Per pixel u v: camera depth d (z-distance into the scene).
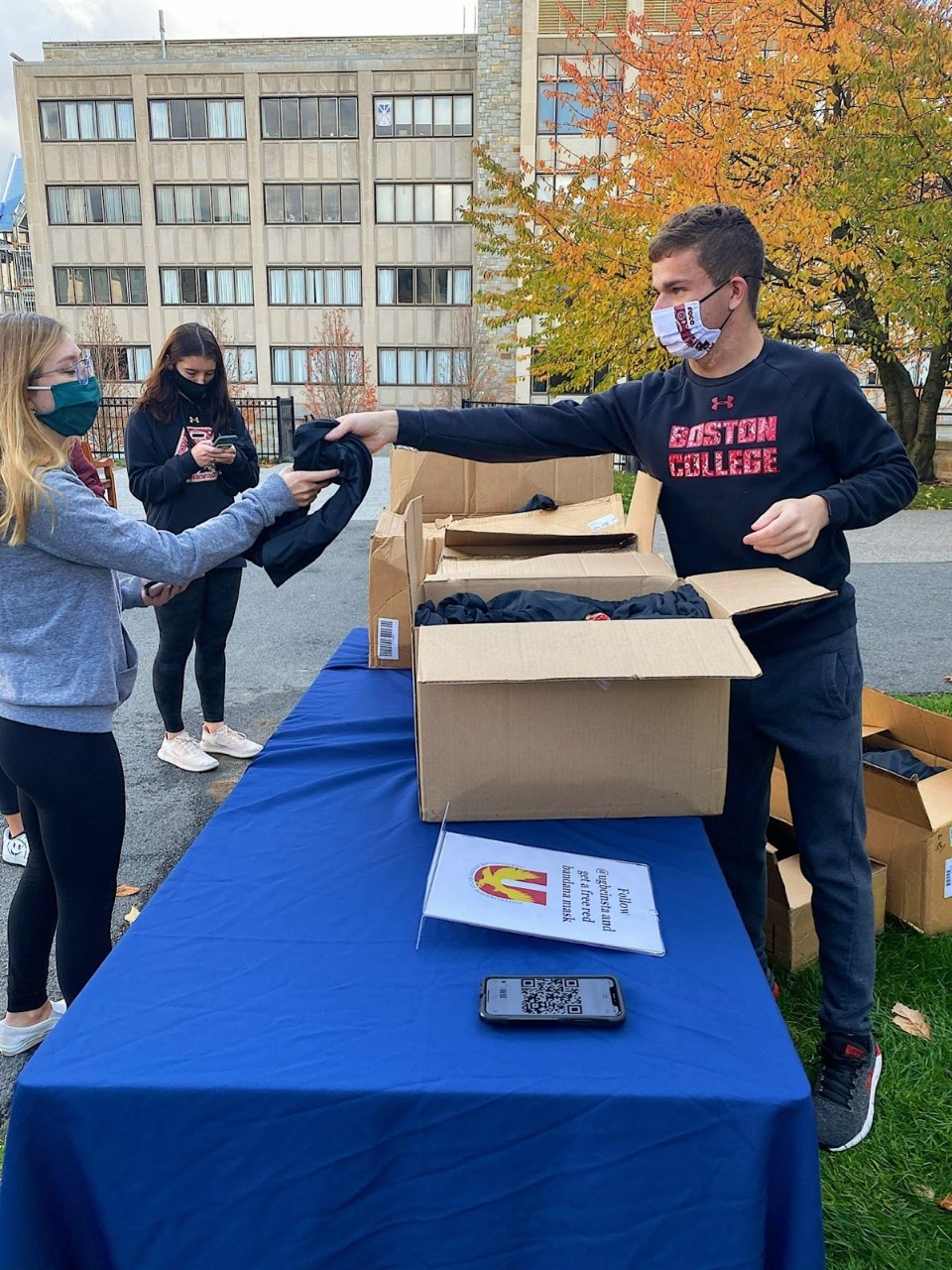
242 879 1.26
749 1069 0.90
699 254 1.52
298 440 1.62
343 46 26.16
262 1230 0.91
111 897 1.78
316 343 27.34
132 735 3.90
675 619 1.32
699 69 8.00
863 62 7.26
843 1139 1.63
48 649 1.59
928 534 8.88
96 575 1.61
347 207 26.31
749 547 1.67
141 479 3.01
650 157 8.24
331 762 1.69
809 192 7.70
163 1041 0.94
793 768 1.67
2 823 3.07
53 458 1.50
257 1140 0.88
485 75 24.14
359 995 1.01
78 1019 0.98
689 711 1.35
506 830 1.38
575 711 1.36
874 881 2.24
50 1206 0.90
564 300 9.65
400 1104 0.87
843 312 9.11
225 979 1.05
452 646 1.25
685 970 1.05
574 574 1.72
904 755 2.49
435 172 25.73
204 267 27.25
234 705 4.29
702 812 1.40
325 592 6.70
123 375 27.02
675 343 1.58
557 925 1.11
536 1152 0.88
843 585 1.65
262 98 25.72
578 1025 0.96
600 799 1.39
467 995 1.01
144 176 26.61
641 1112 0.86
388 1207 0.90
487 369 26.44
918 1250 1.46
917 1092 1.78
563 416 1.78
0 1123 1.80
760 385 1.59
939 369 12.40
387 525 2.39
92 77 25.95
